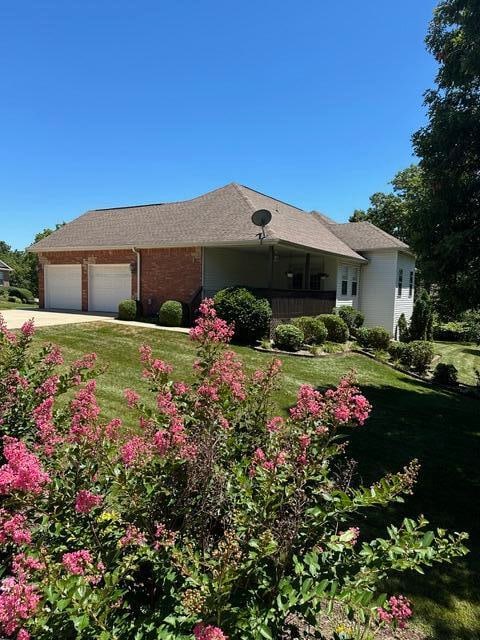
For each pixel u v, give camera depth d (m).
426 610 2.90
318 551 1.93
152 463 2.17
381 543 1.97
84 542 1.94
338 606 2.53
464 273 8.78
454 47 7.89
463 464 5.79
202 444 2.17
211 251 15.90
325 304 17.95
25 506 1.83
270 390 2.85
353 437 6.45
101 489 2.17
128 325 13.78
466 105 8.18
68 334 11.52
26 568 1.58
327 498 2.02
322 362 12.17
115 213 21.36
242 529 1.84
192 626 1.61
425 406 9.20
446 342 25.77
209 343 2.81
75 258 19.02
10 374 3.03
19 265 54.09
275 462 2.06
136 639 1.61
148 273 16.86
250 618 1.61
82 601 1.47
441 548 1.94
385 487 2.08
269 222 15.07
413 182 31.20
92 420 2.40
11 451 1.83
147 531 2.01
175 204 19.91
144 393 7.11
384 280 21.81
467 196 8.30
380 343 15.97
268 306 13.32
